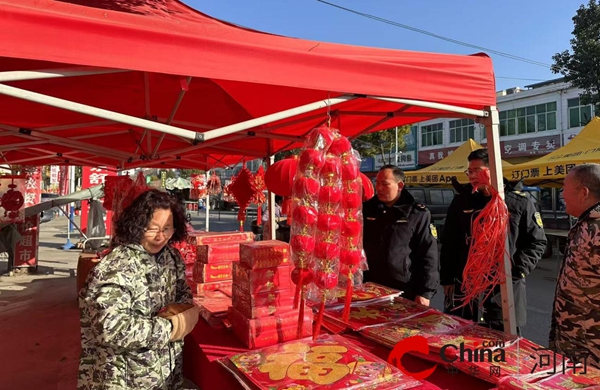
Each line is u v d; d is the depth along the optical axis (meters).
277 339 1.60
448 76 1.74
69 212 10.74
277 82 1.37
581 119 16.25
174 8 2.17
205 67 1.26
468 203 2.71
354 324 1.76
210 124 3.54
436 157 21.86
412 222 2.53
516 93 18.36
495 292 2.46
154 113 3.28
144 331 1.31
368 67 1.55
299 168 1.48
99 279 1.30
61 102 1.15
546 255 9.21
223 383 1.36
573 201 1.84
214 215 23.23
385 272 2.54
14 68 1.66
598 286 1.70
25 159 4.79
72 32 1.11
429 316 1.89
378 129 3.34
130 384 1.38
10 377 3.21
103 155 4.32
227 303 2.06
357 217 1.51
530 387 1.19
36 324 4.49
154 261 1.48
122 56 1.16
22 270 7.12
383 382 1.24
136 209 1.45
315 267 1.46
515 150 18.47
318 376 1.26
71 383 3.12
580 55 10.55
